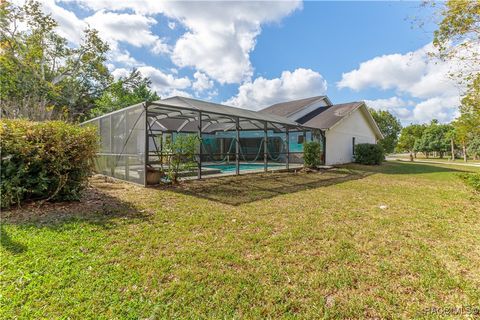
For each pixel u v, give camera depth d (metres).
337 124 16.92
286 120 18.12
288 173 12.74
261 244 3.58
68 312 2.12
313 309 2.22
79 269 2.79
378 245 3.56
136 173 8.36
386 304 2.29
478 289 2.49
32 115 15.31
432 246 3.54
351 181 10.16
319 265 2.97
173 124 16.75
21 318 2.04
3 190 4.97
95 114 21.70
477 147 28.08
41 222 4.32
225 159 19.75
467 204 6.08
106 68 24.73
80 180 5.90
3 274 2.64
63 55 22.20
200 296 2.38
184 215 4.95
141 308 2.19
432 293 2.45
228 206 5.72
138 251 3.29
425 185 9.17
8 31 18.52
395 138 35.97
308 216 4.97
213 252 3.29
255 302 2.31
